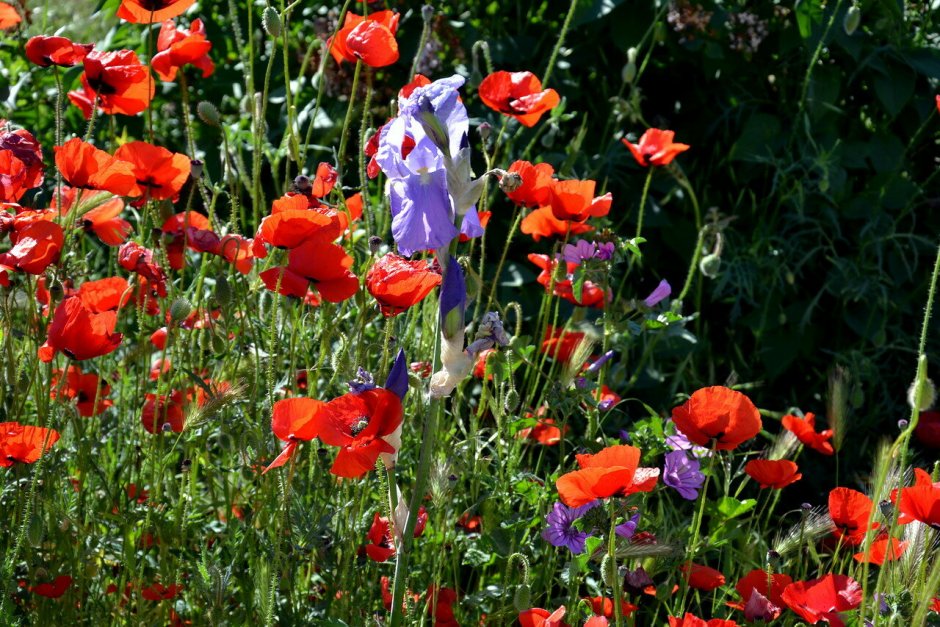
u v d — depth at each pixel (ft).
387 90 14.15
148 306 9.84
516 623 8.95
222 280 8.06
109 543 8.30
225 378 8.94
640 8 14.94
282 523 7.47
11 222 7.88
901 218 15.01
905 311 14.80
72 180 8.18
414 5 14.58
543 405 10.16
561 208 9.31
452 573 9.63
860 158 15.25
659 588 8.05
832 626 7.17
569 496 6.90
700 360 15.01
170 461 8.58
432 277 7.08
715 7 14.78
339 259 7.43
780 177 15.24
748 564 9.46
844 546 9.23
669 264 15.30
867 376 14.21
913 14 16.06
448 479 8.14
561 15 15.34
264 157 14.24
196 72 15.20
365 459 6.33
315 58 13.99
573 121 15.58
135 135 15.25
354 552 7.98
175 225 9.46
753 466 8.70
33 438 7.14
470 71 14.71
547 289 10.07
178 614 8.70
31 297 8.33
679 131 15.71
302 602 8.45
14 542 7.89
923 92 15.60
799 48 15.57
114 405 9.89
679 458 8.75
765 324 14.57
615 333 10.14
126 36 15.08
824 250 15.06
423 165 5.65
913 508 7.23
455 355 6.10
